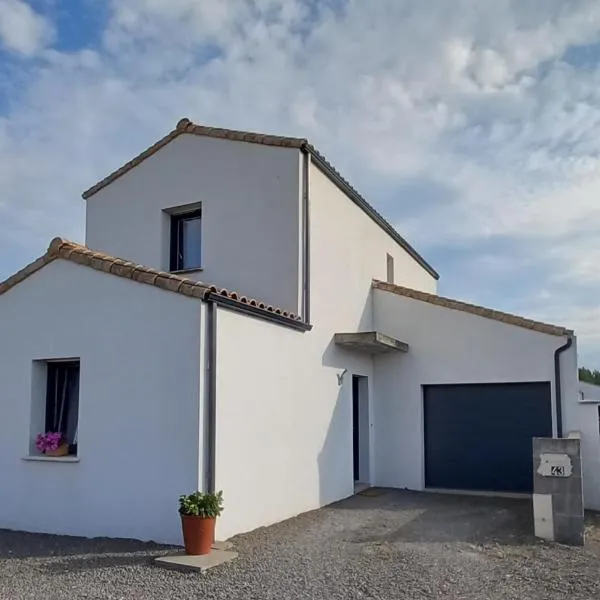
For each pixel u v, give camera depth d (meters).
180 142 12.71
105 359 8.85
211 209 12.10
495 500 12.30
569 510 8.54
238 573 6.73
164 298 8.52
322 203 12.20
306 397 11.04
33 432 9.44
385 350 13.73
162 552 7.52
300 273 11.13
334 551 7.74
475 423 13.70
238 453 8.76
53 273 9.52
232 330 8.84
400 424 14.16
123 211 13.15
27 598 6.00
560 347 12.81
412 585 6.36
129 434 8.48
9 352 9.75
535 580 6.61
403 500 12.25
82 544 8.07
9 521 9.30
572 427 12.41
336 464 12.14
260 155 11.75
